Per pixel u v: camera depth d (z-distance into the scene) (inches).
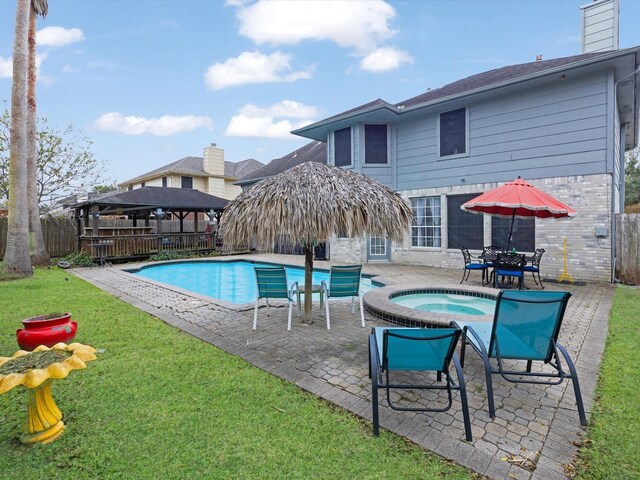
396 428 122.7
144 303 301.0
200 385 152.7
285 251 743.1
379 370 152.6
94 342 204.7
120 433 119.2
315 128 609.6
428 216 545.3
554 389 149.8
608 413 129.8
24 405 136.3
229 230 227.1
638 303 293.3
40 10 521.7
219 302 305.4
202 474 100.8
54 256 645.9
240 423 125.3
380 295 296.8
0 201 772.6
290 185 213.2
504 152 458.0
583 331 222.1
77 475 100.3
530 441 115.2
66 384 152.4
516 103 446.0
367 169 573.9
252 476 100.2
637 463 103.9
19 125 425.4
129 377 159.6
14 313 265.4
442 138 518.6
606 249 385.7
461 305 313.9
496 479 99.0
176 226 968.9
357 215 207.3
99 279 428.5
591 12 492.4
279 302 309.4
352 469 103.0
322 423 125.9
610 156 382.9
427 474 101.1
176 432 119.9
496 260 363.6
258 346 200.5
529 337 142.4
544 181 426.3
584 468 102.3
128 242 626.8
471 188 489.4
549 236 421.7
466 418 117.6
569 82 405.7
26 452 109.5
